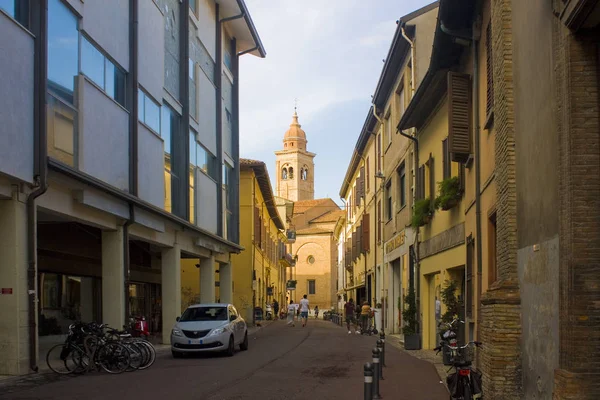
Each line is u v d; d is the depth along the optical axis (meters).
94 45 16.92
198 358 19.22
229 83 32.91
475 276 14.38
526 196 9.52
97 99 16.81
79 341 14.77
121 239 18.39
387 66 27.66
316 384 13.05
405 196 26.27
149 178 20.62
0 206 13.19
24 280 13.30
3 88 12.44
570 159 7.48
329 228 88.06
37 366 13.62
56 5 14.79
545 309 8.49
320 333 33.44
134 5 19.47
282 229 67.56
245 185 42.44
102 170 17.03
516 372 9.94
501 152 10.95
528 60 9.30
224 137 31.58
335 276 86.44
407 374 14.66
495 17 11.39
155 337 27.64
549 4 8.16
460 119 14.98
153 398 11.14
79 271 23.42
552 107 8.12
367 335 31.23
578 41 7.52
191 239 25.80
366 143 39.59
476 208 14.00
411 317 22.38
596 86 7.46
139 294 29.55
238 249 33.28
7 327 13.04
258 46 34.31
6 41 12.57
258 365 16.89
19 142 12.98
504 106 10.62
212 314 20.83
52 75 14.55
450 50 16.20
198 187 26.36
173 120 24.02
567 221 7.53
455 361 9.34
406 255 25.66
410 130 24.50
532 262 9.17
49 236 21.12
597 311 7.35
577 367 7.36
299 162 136.00
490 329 10.32
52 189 14.56
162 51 22.27
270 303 58.75
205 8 28.14
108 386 12.64
